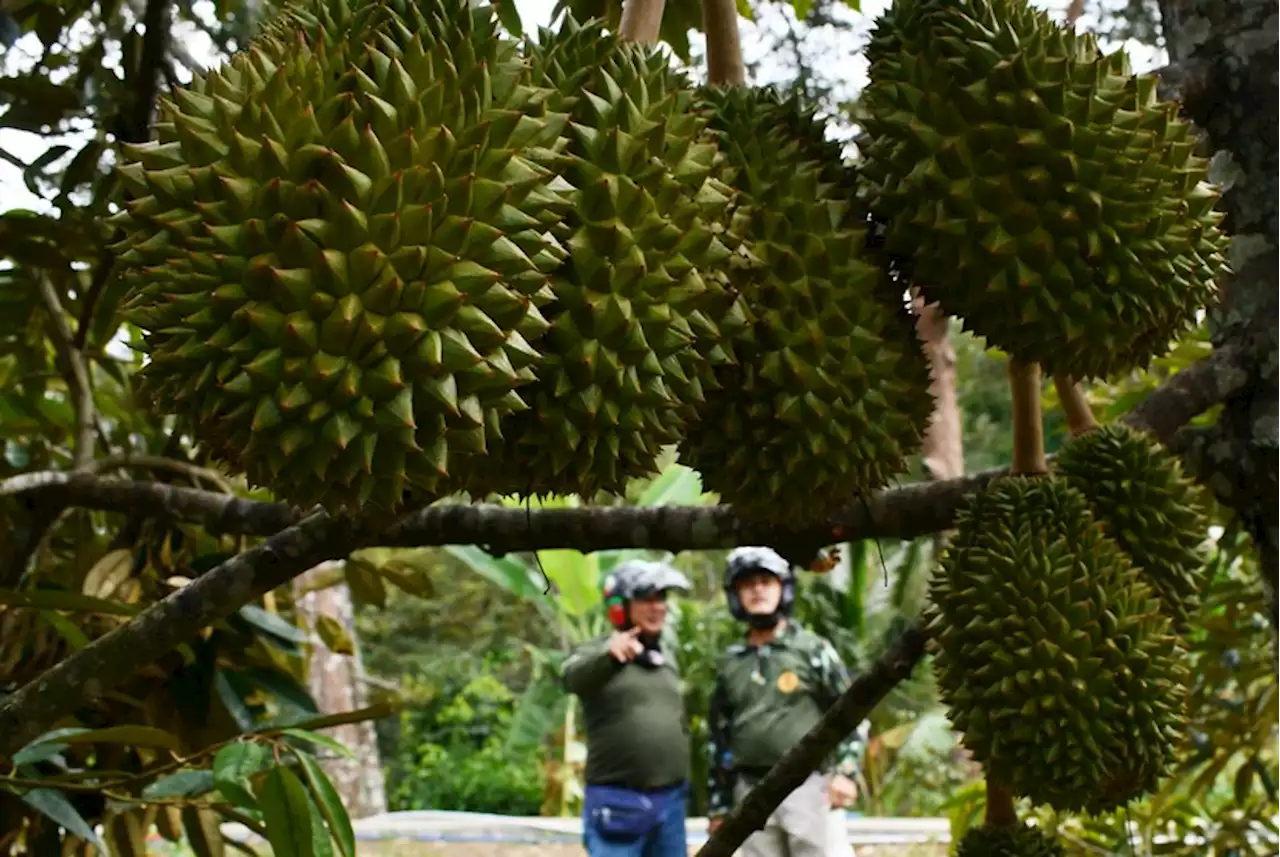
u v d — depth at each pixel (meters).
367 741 9.47
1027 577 1.60
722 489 1.53
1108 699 1.55
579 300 1.20
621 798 4.88
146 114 2.54
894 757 9.99
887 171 1.51
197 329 1.07
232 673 2.51
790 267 1.42
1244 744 3.30
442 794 11.63
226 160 1.08
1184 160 1.50
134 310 1.08
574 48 1.33
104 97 2.56
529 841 8.15
